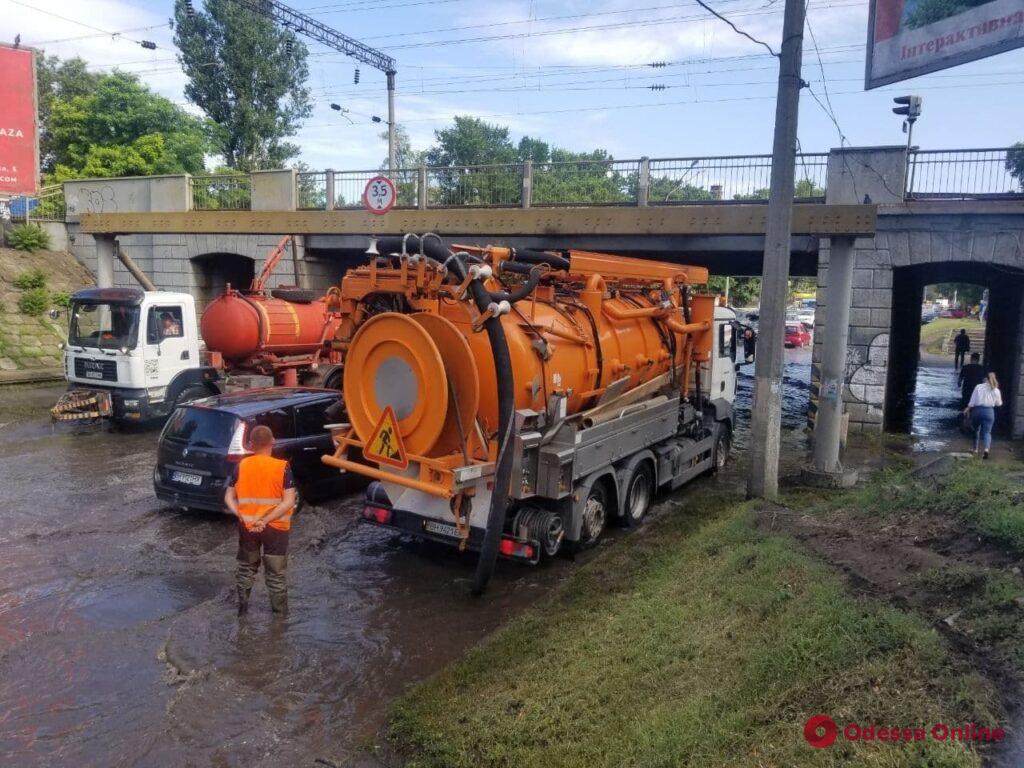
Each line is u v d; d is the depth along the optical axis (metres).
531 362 7.02
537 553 7.13
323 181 19.31
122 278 23.56
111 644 6.04
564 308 8.00
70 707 5.15
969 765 3.42
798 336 38.72
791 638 4.70
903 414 17.89
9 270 22.53
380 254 7.16
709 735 4.05
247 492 6.55
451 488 6.48
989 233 13.83
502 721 4.67
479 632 6.39
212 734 4.86
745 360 13.07
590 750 4.24
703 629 5.36
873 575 5.56
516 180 17.09
